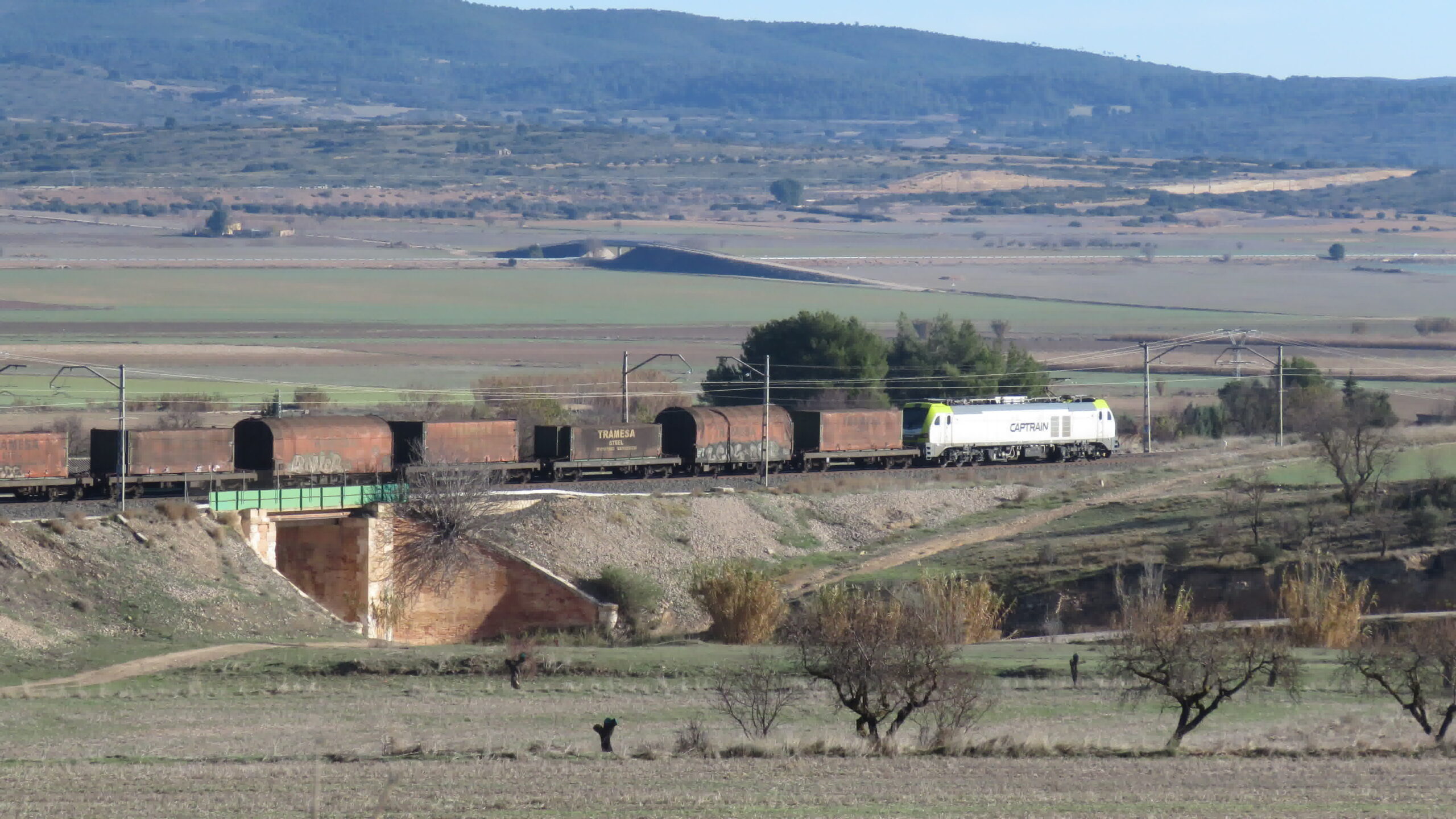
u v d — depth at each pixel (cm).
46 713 12725
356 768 10200
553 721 12675
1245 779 9806
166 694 13675
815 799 9000
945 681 11606
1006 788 9394
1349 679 14188
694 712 13112
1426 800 9062
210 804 8794
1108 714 13075
